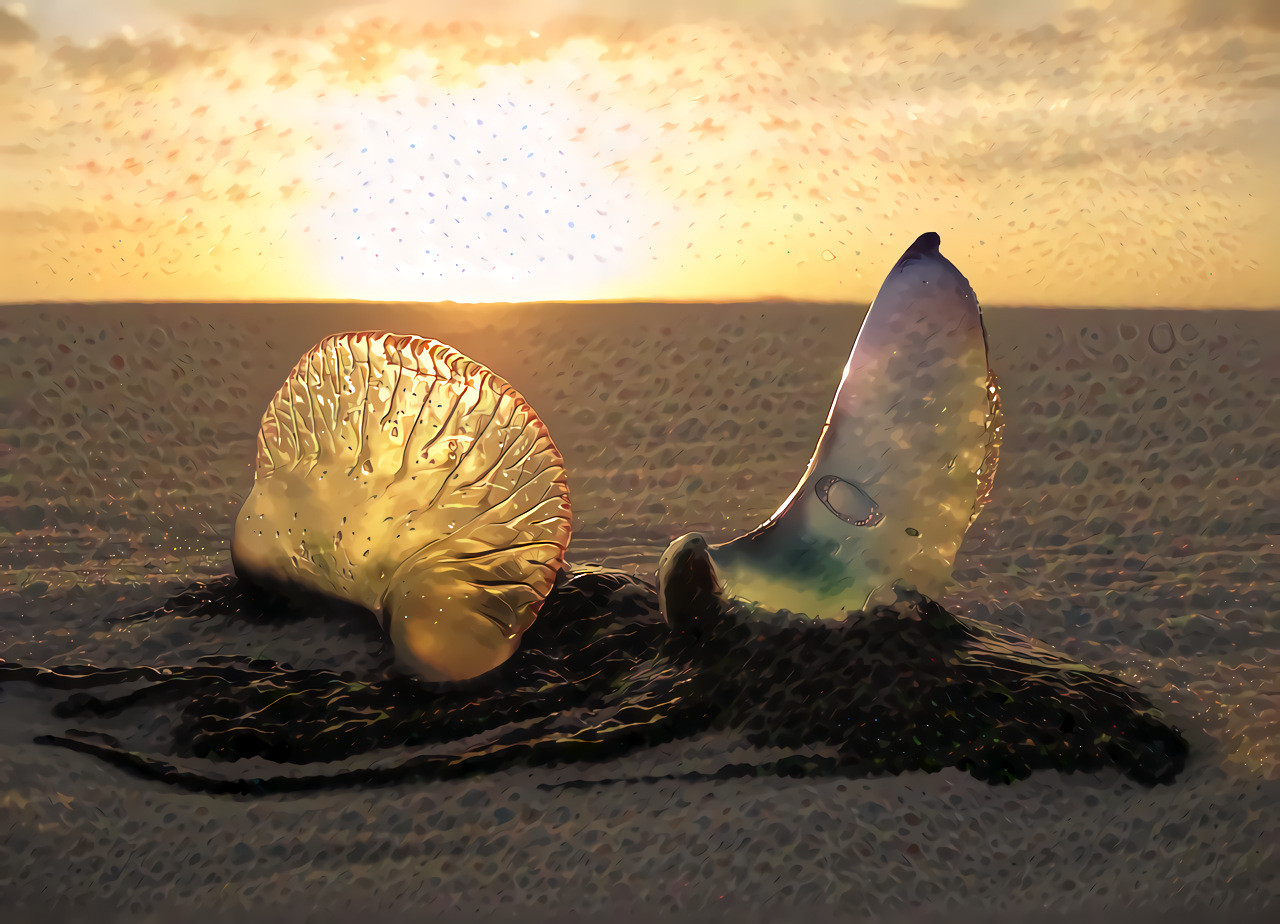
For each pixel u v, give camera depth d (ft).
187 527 2.12
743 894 1.51
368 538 1.83
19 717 1.75
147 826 1.60
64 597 1.98
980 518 2.08
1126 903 1.51
